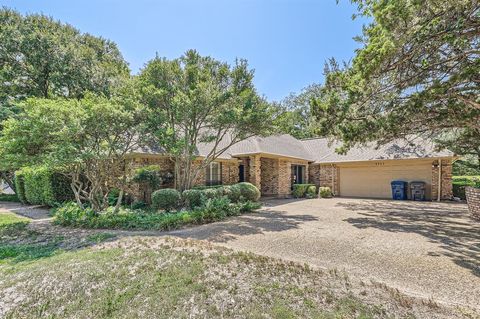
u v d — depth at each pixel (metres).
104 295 3.87
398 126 8.75
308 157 20.30
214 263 4.77
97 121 8.24
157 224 8.13
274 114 11.55
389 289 3.85
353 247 6.04
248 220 9.33
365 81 7.14
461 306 3.41
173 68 10.55
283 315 3.27
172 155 11.59
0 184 23.98
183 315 3.38
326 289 3.86
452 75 6.36
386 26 5.77
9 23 18.72
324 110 8.98
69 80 19.45
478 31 5.18
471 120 7.65
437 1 5.00
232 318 3.29
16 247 6.46
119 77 13.23
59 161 7.91
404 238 6.83
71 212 9.05
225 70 11.04
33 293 4.05
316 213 11.02
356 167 18.67
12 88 19.11
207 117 11.70
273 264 4.78
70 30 21.50
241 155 16.58
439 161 15.12
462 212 11.00
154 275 4.32
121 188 10.11
